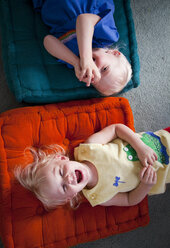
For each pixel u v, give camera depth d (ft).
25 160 3.54
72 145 3.92
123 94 4.84
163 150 3.76
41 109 3.81
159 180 3.77
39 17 4.05
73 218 3.61
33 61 3.82
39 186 3.24
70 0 3.56
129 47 4.32
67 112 3.87
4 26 4.02
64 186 3.21
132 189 3.77
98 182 3.52
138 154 3.56
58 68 3.97
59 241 3.45
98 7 3.72
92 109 3.98
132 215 3.84
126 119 4.07
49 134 3.73
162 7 5.02
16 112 3.69
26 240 3.32
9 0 3.94
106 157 3.53
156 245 4.63
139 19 4.97
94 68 3.40
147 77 4.96
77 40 3.47
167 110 5.00
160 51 5.00
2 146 3.49
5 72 3.94
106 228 3.69
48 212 3.52
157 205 4.78
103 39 3.84
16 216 3.34
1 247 3.90
